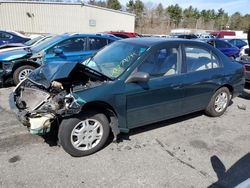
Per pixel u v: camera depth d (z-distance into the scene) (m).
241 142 4.12
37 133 3.19
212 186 3.02
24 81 4.07
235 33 32.06
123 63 3.81
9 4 26.25
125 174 3.18
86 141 3.50
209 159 3.58
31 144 3.80
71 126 3.31
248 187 1.96
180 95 4.21
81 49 7.36
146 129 4.43
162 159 3.53
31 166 3.26
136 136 4.16
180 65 4.17
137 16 79.88
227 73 4.88
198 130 4.50
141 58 3.74
